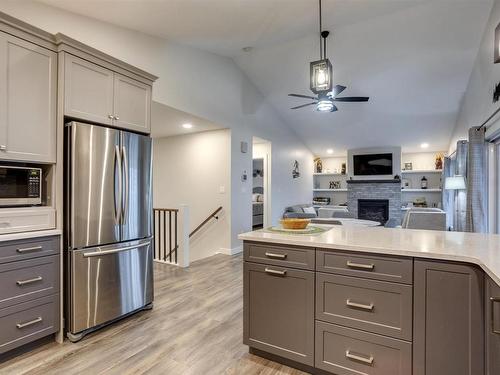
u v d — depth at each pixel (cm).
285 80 571
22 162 218
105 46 321
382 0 336
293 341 194
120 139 263
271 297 202
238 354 214
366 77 525
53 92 228
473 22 389
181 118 460
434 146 818
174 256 515
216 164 544
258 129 620
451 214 686
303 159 870
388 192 836
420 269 159
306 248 189
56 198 230
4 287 199
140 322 264
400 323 164
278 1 312
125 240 268
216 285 363
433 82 530
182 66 422
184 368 197
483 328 145
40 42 220
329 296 183
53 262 225
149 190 294
